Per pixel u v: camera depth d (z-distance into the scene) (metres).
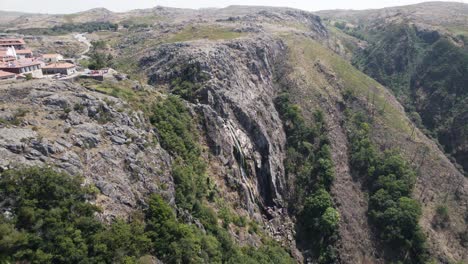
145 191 51.41
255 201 85.12
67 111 52.53
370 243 87.88
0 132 43.22
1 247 33.41
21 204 37.12
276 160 98.06
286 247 80.50
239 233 67.31
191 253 46.59
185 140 72.31
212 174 74.56
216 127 83.31
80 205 41.00
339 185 98.75
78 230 38.59
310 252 83.56
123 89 75.50
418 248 84.88
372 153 107.69
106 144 52.31
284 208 91.81
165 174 57.88
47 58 115.75
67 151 46.06
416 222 86.94
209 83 95.25
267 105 113.44
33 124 47.94
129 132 57.78
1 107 49.41
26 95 53.72
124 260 38.84
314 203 89.94
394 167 101.81
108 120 57.22
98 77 80.44
